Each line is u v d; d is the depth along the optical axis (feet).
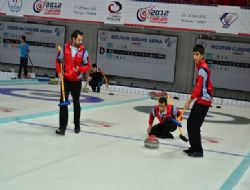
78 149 19.63
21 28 61.67
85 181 14.75
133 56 56.13
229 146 24.02
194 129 20.17
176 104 44.91
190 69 53.98
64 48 22.54
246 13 47.44
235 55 51.60
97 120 28.96
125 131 25.72
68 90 22.74
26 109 30.45
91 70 50.44
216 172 17.83
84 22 54.13
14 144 19.51
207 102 19.84
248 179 17.48
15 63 62.28
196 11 49.21
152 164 18.15
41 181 14.28
